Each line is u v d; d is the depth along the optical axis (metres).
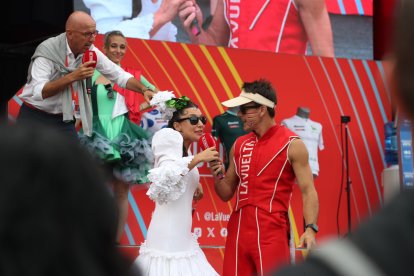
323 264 1.31
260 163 7.14
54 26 10.88
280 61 11.45
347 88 11.79
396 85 1.41
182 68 10.81
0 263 1.35
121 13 10.57
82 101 7.89
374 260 1.30
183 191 6.64
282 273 1.33
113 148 9.22
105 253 1.42
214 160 7.10
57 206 1.38
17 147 1.37
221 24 11.24
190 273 6.68
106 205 1.42
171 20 10.88
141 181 9.37
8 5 10.83
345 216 11.43
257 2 11.46
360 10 12.08
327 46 11.88
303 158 7.07
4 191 1.35
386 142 11.77
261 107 7.18
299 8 11.73
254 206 7.10
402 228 1.33
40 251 1.36
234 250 7.21
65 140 1.42
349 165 11.62
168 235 6.70
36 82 7.67
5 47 11.33
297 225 10.97
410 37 1.38
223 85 11.02
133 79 7.92
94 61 7.55
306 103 11.53
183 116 7.18
